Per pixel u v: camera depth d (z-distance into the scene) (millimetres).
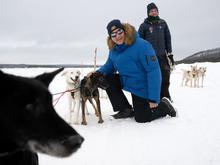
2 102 2025
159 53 7902
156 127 5871
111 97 6598
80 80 6527
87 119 6629
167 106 6551
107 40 6457
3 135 2062
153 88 6113
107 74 6625
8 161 2219
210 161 4242
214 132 5492
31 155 2441
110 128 5891
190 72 13781
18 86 2070
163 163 4199
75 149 2160
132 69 6207
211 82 15688
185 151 4598
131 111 6625
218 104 8227
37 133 2070
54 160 4285
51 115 2143
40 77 2402
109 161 4293
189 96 9984
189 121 6293
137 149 4719
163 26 7973
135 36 6227
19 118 2043
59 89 11781
